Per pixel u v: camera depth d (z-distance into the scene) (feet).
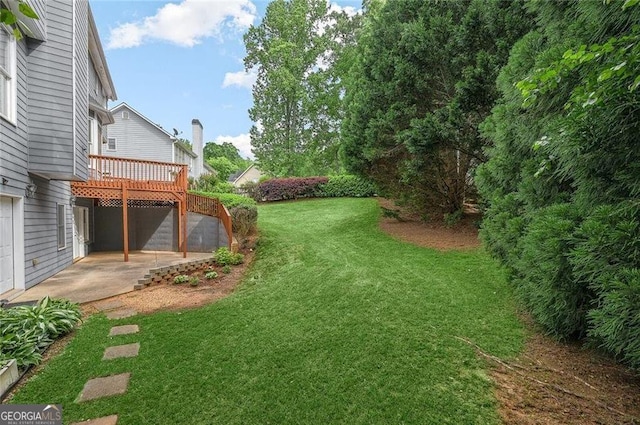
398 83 27.55
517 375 10.36
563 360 10.98
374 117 31.45
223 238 36.22
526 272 11.45
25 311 13.87
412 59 27.07
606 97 7.68
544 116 11.69
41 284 21.27
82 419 9.02
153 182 33.81
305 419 8.95
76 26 21.91
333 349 12.38
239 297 18.95
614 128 8.02
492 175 15.71
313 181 61.72
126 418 9.05
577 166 9.15
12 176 17.63
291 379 10.68
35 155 19.76
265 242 31.35
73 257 29.19
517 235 12.97
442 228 30.35
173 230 38.99
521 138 13.48
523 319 13.97
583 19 10.28
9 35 17.35
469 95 23.48
